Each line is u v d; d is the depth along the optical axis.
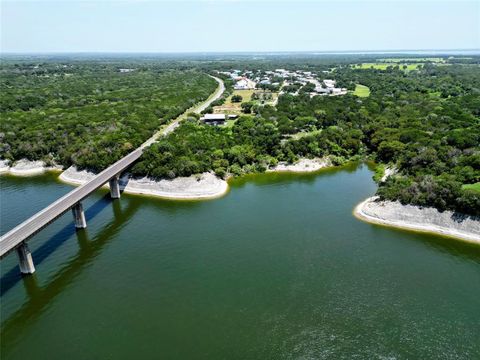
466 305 56.78
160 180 103.25
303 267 66.69
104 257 71.19
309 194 100.12
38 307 58.09
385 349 49.03
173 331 52.44
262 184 109.00
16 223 83.75
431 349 49.00
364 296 59.03
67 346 50.41
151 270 66.62
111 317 55.47
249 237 77.00
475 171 87.50
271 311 55.91
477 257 69.62
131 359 47.84
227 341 50.53
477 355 48.03
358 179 112.00
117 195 99.50
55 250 74.06
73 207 80.50
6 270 67.62
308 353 48.44
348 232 78.88
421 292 59.84
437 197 80.12
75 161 114.94
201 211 90.38
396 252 71.31
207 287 61.53
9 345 51.06
